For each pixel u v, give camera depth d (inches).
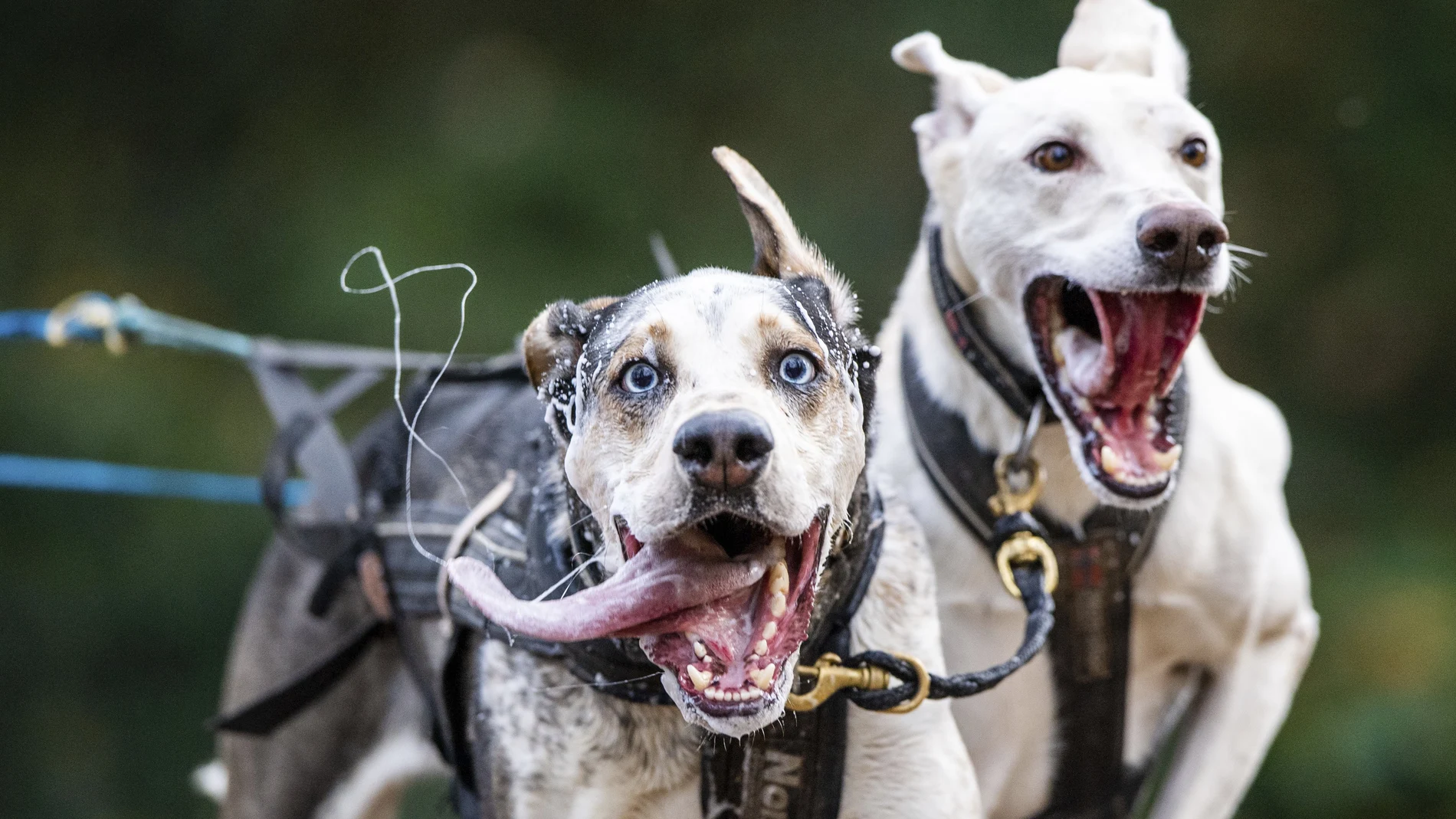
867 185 655.1
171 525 589.0
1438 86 637.3
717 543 155.9
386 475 244.1
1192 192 208.2
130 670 591.5
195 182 677.9
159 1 685.9
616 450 160.6
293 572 269.1
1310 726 509.4
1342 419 630.5
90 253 664.4
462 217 645.9
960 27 638.5
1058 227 207.3
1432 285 632.4
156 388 601.9
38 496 587.5
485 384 249.4
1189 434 224.4
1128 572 218.1
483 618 190.1
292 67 687.1
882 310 644.1
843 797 182.9
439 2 688.4
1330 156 644.7
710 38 676.1
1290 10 644.7
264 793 269.9
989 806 225.5
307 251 643.5
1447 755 494.9
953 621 221.3
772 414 154.9
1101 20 235.3
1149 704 235.0
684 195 661.9
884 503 192.5
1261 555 228.5
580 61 680.4
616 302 172.7
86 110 682.2
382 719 262.7
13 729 582.2
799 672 174.7
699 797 183.0
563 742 183.0
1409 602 542.9
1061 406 210.5
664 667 157.2
